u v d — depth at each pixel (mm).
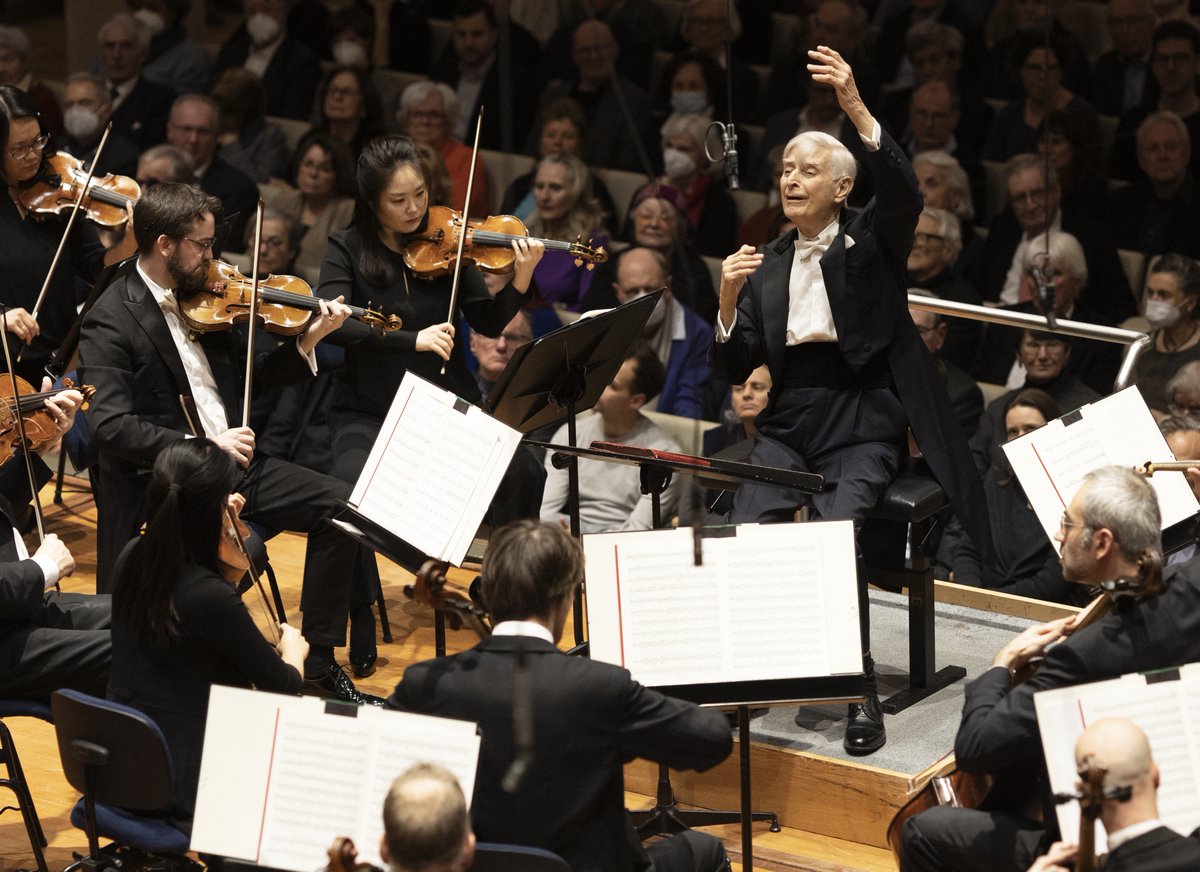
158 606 10867
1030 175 23312
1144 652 10367
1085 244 23688
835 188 14250
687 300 23344
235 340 15367
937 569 18125
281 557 18484
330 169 25203
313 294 15867
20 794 12117
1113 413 13289
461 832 8469
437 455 12125
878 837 13336
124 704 11180
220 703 9828
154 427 14398
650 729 9789
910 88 27766
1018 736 10305
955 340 22281
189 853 11859
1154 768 9070
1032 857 10531
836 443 14609
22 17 39750
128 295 14789
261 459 15219
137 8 31203
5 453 14516
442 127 26891
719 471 12633
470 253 16344
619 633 11148
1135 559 10500
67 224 17062
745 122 29094
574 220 23953
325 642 14883
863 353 14359
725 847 13266
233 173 26234
